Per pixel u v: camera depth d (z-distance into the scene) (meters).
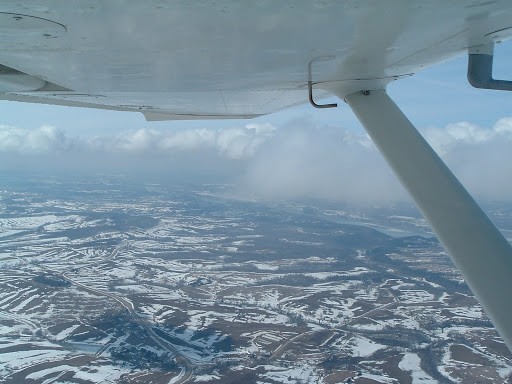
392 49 3.34
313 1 2.20
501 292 3.38
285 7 2.25
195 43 2.78
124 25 2.36
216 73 3.78
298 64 3.60
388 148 4.29
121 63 3.27
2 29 2.37
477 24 2.81
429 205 3.88
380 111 4.55
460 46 3.44
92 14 2.17
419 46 3.31
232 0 2.11
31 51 2.87
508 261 3.48
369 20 2.54
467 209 3.78
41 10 2.10
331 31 2.74
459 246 3.63
